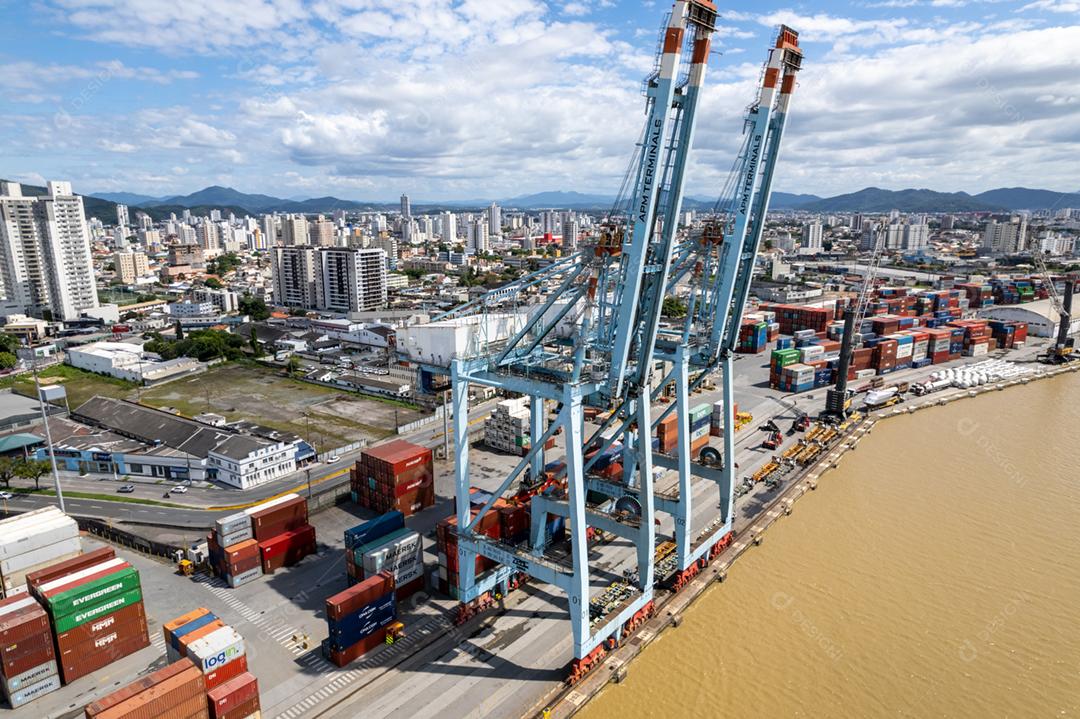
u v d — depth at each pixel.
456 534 48.94
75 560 49.16
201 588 54.66
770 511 68.88
